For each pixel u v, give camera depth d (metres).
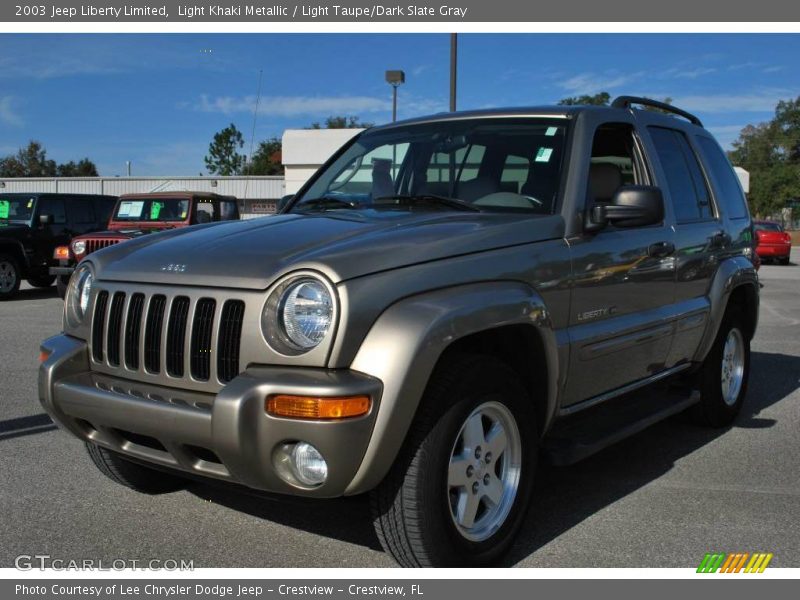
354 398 2.65
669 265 4.41
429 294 2.93
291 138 29.12
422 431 2.86
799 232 71.62
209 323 2.96
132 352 3.21
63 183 47.91
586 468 4.59
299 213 3.94
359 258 2.85
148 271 3.22
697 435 5.31
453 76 17.94
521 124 4.12
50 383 3.29
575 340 3.59
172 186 46.91
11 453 4.73
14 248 14.11
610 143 4.38
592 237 3.78
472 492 3.12
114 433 3.20
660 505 3.99
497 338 3.38
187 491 4.14
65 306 3.61
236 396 2.70
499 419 3.24
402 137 4.45
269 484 2.77
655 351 4.35
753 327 5.69
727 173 5.66
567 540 3.54
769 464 4.68
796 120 87.31
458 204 3.82
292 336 2.77
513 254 3.30
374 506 2.94
